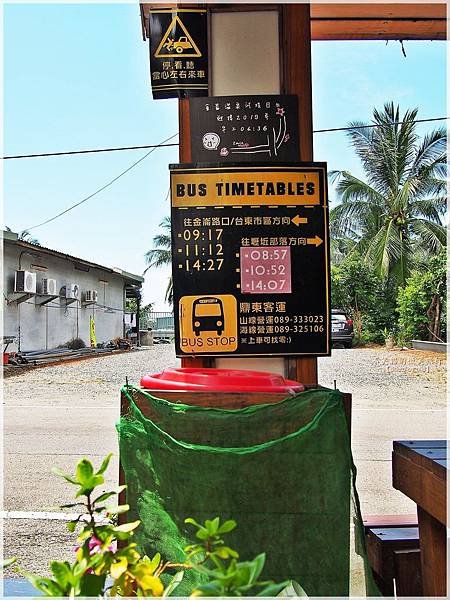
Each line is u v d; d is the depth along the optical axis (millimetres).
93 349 19266
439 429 7535
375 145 20547
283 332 2561
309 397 1877
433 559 1812
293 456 1855
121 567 1125
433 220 20156
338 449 1860
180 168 2566
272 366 2582
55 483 5137
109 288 21891
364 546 1854
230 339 2553
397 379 12406
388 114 20281
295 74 2637
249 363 2580
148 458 1894
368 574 1845
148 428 1896
